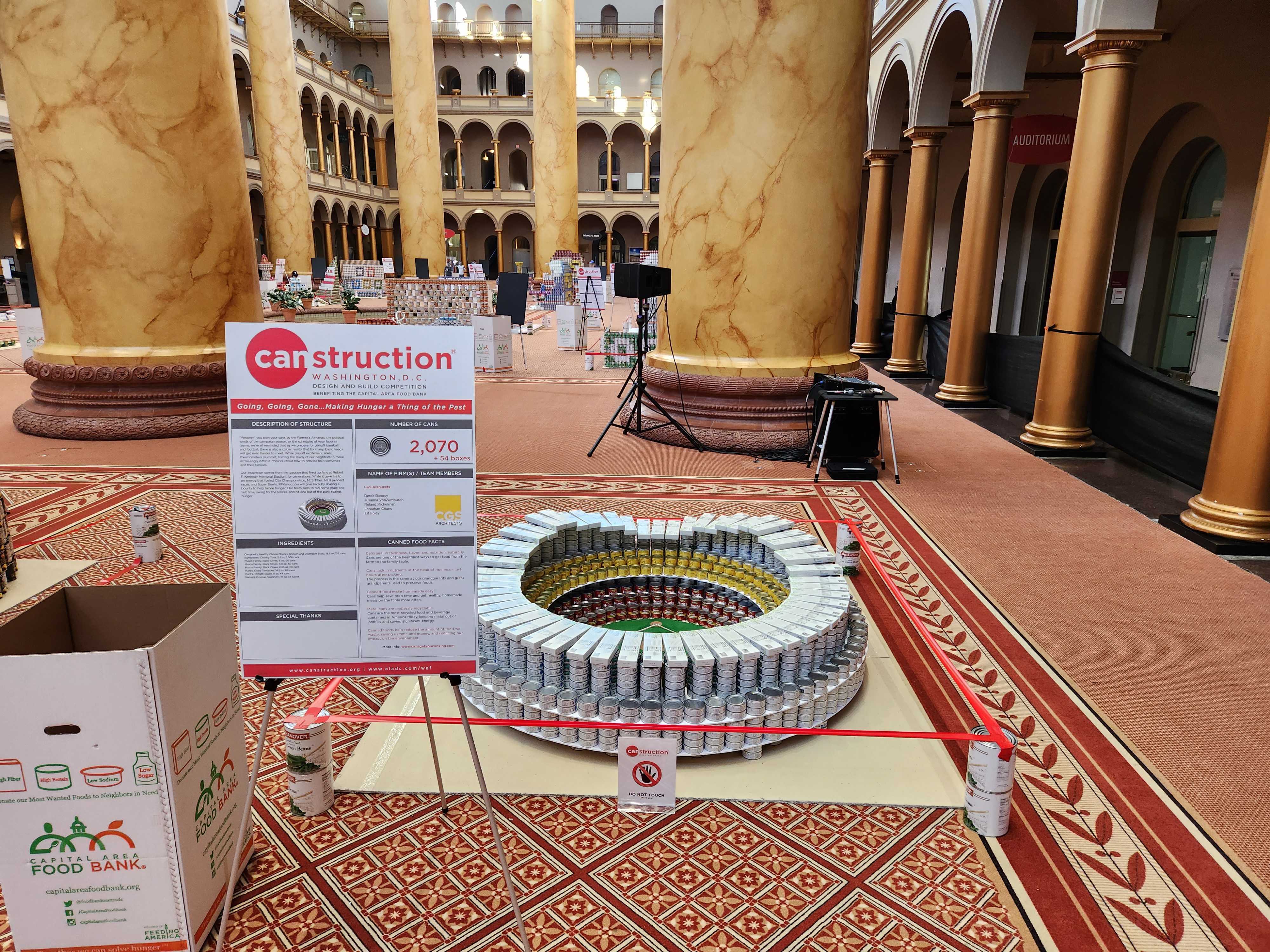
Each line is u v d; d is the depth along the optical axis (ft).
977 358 30.63
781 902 6.66
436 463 5.94
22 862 5.52
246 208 24.18
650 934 6.33
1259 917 6.57
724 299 22.26
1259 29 27.99
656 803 7.61
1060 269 22.68
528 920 6.44
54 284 22.25
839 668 9.30
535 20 86.53
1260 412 15.20
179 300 22.70
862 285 45.39
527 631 9.11
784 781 8.25
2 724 5.22
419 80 77.56
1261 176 15.11
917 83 35.40
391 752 8.63
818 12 20.06
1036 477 20.54
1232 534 15.47
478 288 45.98
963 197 51.85
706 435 22.63
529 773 8.31
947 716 9.50
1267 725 9.38
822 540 15.38
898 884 6.88
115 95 20.72
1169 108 32.53
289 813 7.66
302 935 6.25
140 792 5.51
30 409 23.48
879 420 20.89
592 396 31.37
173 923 5.85
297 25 110.11
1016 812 7.84
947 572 14.07
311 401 5.76
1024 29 26.81
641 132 128.36
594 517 13.17
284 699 9.75
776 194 21.18
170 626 6.53
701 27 20.89
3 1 20.26
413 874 6.92
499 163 126.31
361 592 6.03
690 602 12.27
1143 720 9.45
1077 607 12.64
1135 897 6.77
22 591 9.93
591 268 65.92
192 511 16.37
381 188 122.52
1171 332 34.60
